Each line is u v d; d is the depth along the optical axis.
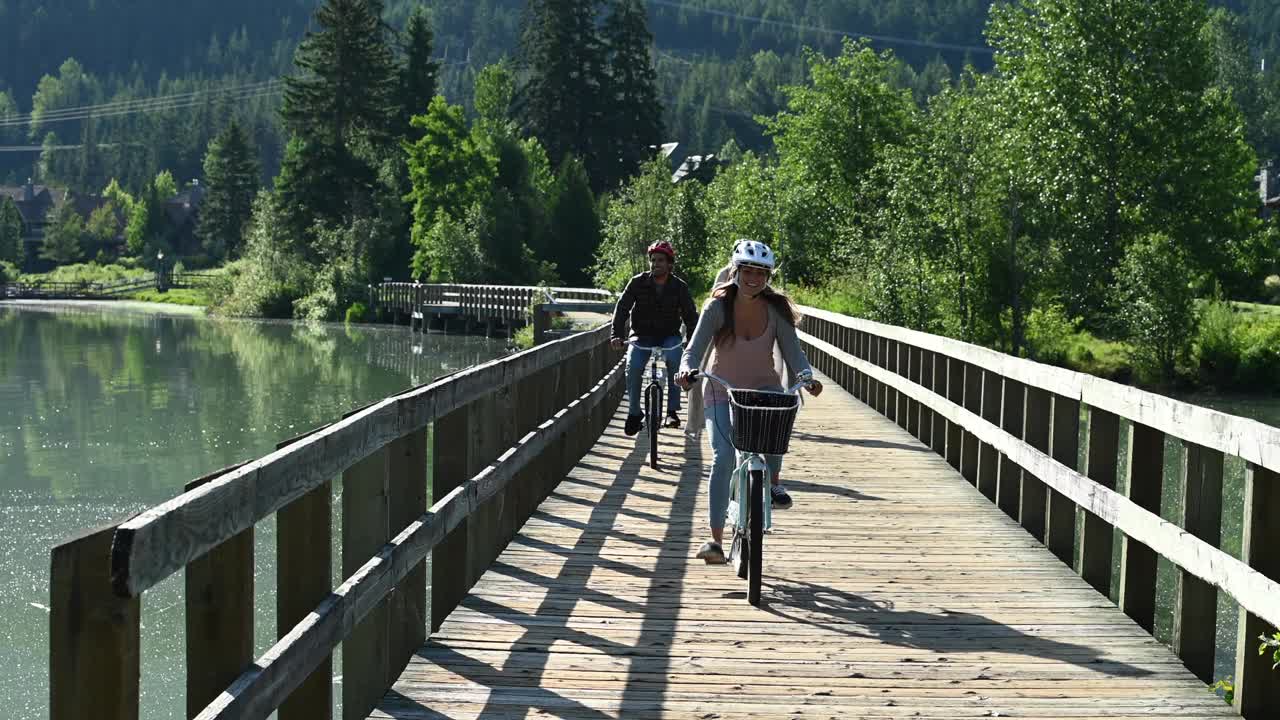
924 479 14.92
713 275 73.19
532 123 132.12
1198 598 7.55
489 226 100.81
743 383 9.06
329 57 109.75
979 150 53.97
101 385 41.62
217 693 4.41
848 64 79.12
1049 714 6.70
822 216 71.81
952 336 54.03
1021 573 10.02
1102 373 53.66
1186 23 60.69
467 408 8.65
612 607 8.80
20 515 20.16
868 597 9.20
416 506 7.33
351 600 5.71
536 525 11.74
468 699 6.82
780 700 6.89
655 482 14.39
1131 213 59.62
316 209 104.75
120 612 3.46
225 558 4.44
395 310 87.69
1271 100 157.38
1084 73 60.72
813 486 14.36
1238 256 65.12
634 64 133.88
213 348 61.06
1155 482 8.51
